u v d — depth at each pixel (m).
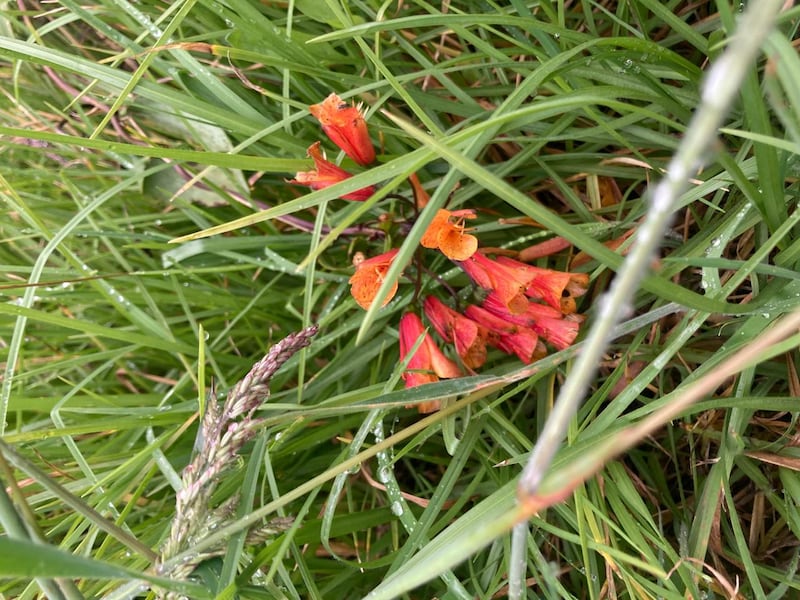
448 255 0.22
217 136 0.30
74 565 0.15
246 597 0.21
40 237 0.34
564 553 0.26
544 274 0.23
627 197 0.30
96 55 0.34
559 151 0.30
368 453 0.21
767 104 0.24
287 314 0.32
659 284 0.19
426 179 0.29
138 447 0.29
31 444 0.29
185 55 0.27
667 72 0.25
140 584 0.20
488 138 0.21
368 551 0.27
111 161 0.34
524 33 0.27
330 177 0.23
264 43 0.26
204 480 0.19
